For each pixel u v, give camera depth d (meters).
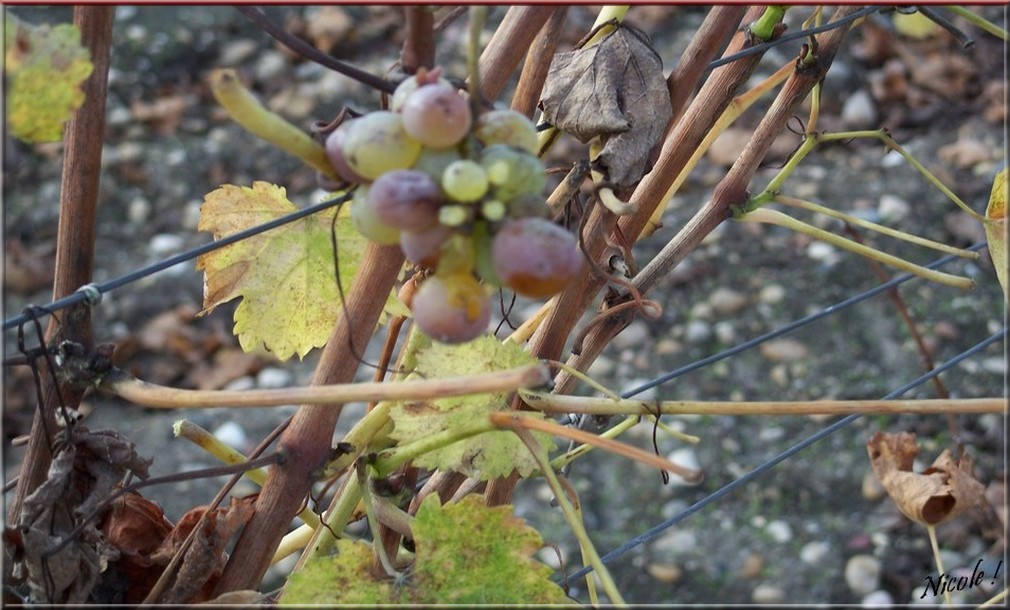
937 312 1.52
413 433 0.47
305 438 0.46
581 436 0.43
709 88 0.51
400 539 0.51
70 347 0.45
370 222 0.40
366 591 0.44
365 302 0.45
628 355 1.52
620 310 0.52
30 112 0.42
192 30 2.00
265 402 0.42
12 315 1.55
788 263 1.62
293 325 0.52
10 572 0.46
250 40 1.99
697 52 0.49
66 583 0.45
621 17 0.49
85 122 0.46
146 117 1.86
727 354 0.61
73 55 0.42
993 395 1.39
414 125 0.38
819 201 1.67
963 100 1.81
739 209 0.54
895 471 0.55
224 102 0.39
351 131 0.39
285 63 1.96
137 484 0.45
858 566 1.24
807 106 1.81
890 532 1.28
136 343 1.54
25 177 1.77
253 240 0.51
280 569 1.20
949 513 0.54
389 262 0.44
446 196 0.38
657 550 1.28
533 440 0.45
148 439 1.41
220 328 1.57
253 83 1.92
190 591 0.46
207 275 0.51
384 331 1.54
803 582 1.23
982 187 1.65
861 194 1.68
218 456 0.50
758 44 0.51
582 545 0.44
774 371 1.47
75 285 0.47
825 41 0.53
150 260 1.65
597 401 0.48
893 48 1.86
